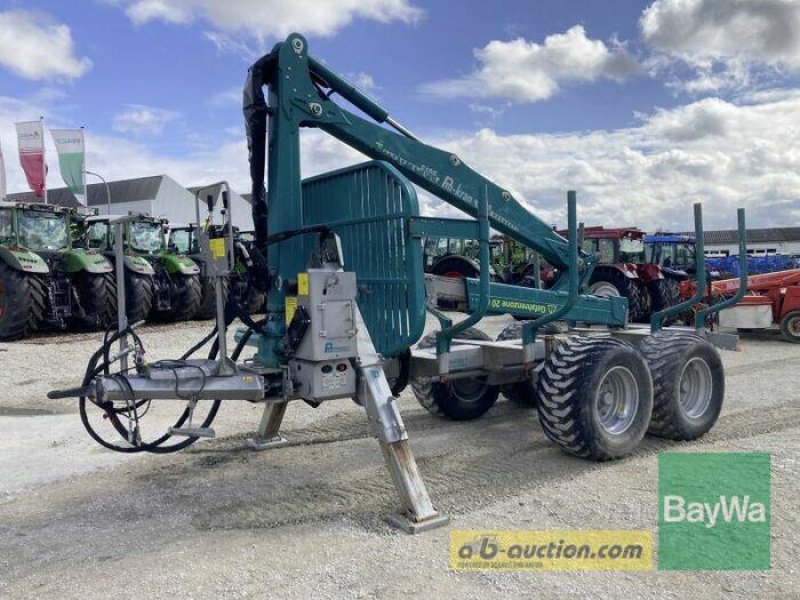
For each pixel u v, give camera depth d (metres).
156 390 3.65
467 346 5.52
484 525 3.60
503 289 5.07
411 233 4.00
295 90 4.34
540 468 4.54
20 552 3.36
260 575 3.06
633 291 13.45
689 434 5.07
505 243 16.47
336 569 3.11
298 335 3.91
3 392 7.24
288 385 4.04
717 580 2.98
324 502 3.97
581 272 6.08
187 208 40.12
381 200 4.20
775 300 11.24
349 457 4.84
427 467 4.59
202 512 3.85
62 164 21.06
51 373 8.25
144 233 14.10
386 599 2.84
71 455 4.95
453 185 5.09
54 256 11.98
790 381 7.54
